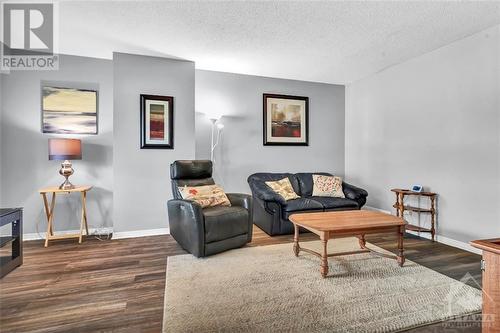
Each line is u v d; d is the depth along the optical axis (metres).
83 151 3.61
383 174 4.23
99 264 2.62
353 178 4.95
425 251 2.97
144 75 3.59
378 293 2.05
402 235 2.57
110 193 3.74
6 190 3.33
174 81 3.72
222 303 1.91
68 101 3.54
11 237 2.54
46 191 3.08
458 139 3.09
